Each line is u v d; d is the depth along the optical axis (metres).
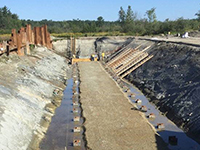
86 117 20.80
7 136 14.79
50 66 36.41
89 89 28.73
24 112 18.75
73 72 38.25
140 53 41.25
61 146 16.55
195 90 22.72
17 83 23.09
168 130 19.25
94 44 57.88
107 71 38.72
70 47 54.88
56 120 20.58
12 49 32.50
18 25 92.38
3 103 17.84
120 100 25.20
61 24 116.75
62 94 27.50
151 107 24.19
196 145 17.00
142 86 30.75
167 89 26.39
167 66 31.89
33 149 15.73
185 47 33.41
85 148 16.31
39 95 23.69
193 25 70.00
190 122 19.44
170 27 69.62
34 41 46.84
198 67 26.17
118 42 57.47
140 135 17.91
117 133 18.09
